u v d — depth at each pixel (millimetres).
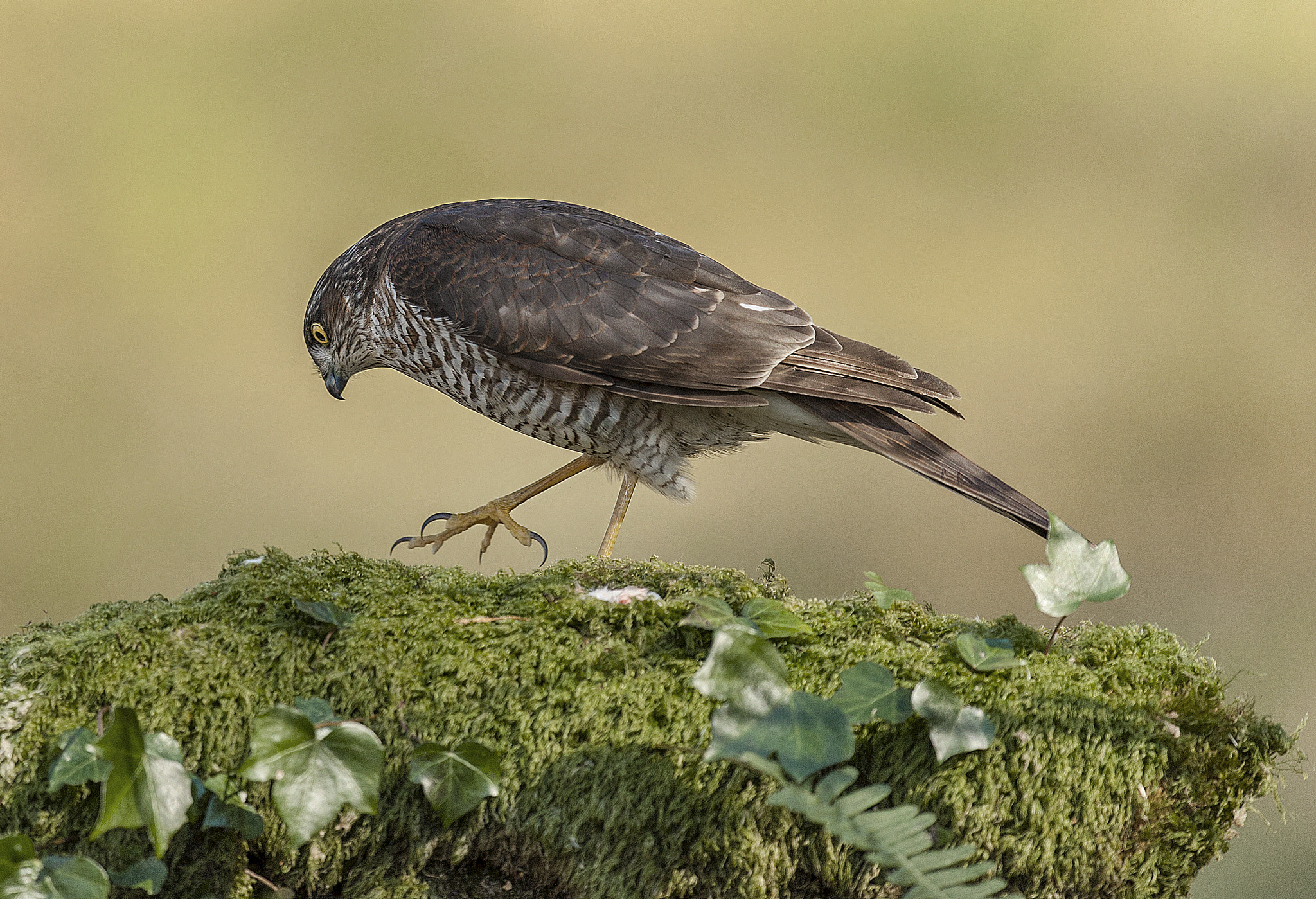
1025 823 3600
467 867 3877
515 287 6133
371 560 4648
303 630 4043
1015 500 5547
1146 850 3635
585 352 6004
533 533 6527
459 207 6723
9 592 13109
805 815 3473
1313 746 9898
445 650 3984
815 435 6238
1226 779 3650
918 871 3193
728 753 3412
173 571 13461
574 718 3820
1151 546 13867
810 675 3889
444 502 13812
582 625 4055
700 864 3705
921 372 5816
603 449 6418
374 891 3836
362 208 17375
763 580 4668
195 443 14656
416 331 6453
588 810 3736
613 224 6395
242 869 3820
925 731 3682
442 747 3707
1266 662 12266
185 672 3898
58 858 3498
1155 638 4105
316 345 7539
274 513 13867
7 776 3781
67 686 3873
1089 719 3668
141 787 3473
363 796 3576
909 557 13297
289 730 3551
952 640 4043
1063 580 3883
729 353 5875
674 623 4023
